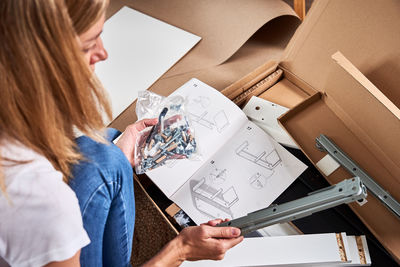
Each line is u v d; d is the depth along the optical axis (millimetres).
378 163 885
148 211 936
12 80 364
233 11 1431
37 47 357
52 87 393
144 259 904
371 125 863
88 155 506
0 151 399
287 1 1762
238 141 1013
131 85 1312
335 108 965
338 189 645
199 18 1452
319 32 1023
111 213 588
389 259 816
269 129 1043
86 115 445
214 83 1297
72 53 382
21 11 339
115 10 1559
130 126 926
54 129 410
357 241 832
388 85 886
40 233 411
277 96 1142
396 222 812
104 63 1383
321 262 803
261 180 952
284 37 1429
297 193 931
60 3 353
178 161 975
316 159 936
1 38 348
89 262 588
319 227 872
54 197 414
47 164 426
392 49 867
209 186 952
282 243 835
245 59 1364
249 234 884
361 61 931
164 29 1454
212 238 719
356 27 934
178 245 722
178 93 1102
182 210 939
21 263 425
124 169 553
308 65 1072
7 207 398
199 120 1041
